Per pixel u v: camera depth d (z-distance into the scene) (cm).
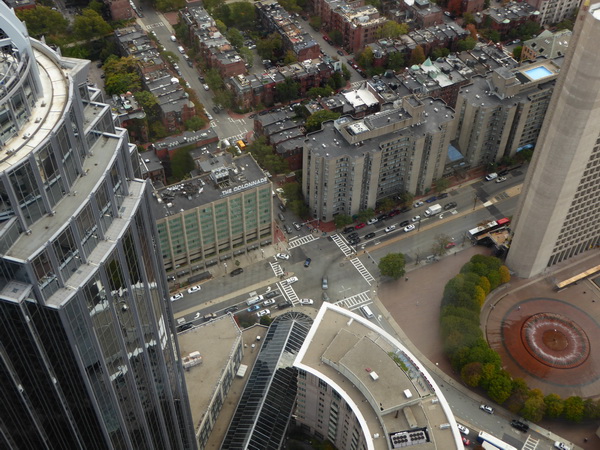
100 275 12875
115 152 13338
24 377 13350
